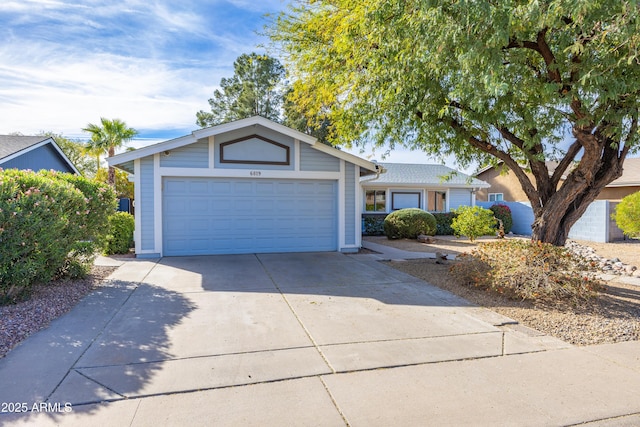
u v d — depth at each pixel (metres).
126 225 10.15
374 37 5.99
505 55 5.00
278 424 2.50
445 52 4.86
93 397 2.81
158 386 3.00
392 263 8.91
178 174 9.45
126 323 4.52
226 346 3.85
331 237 10.73
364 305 5.40
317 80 8.77
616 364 3.48
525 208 18.38
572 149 6.65
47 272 5.60
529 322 4.68
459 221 14.69
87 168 30.38
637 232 11.71
